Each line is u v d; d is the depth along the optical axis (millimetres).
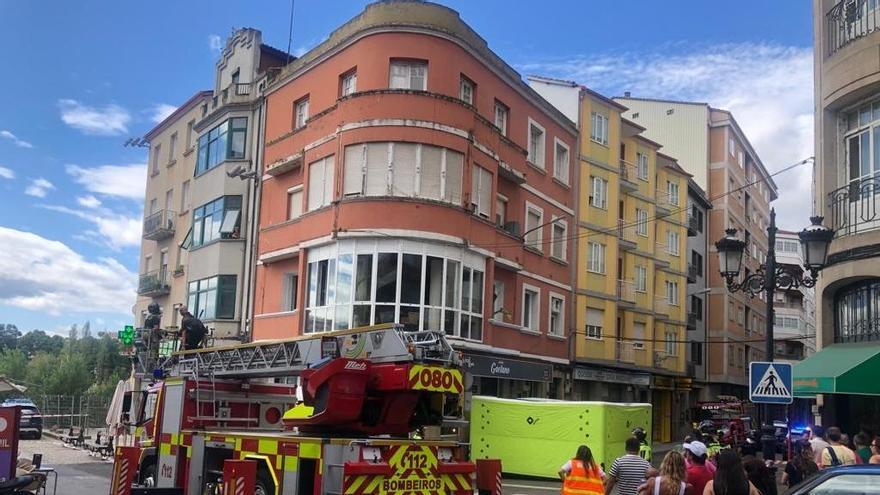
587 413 20516
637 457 9945
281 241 26156
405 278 22391
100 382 60250
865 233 13852
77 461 24531
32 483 12688
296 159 25797
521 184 28234
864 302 14430
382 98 23188
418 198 22641
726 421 35219
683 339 43219
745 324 54812
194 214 31812
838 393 13742
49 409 43844
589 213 33469
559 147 32031
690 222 46969
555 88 34000
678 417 43094
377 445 10305
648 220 39406
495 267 26594
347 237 22781
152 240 37844
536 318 29344
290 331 25109
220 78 33094
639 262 39031
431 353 10961
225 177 29609
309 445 10484
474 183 24625
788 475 10906
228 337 28094
